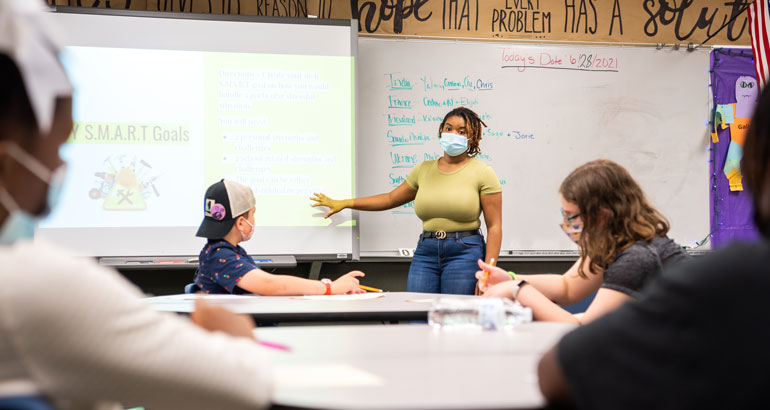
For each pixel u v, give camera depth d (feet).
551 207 12.96
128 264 11.34
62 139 1.90
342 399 2.40
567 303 6.91
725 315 1.78
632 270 5.29
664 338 1.88
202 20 11.78
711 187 13.32
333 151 12.09
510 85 12.91
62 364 1.72
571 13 13.14
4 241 1.81
